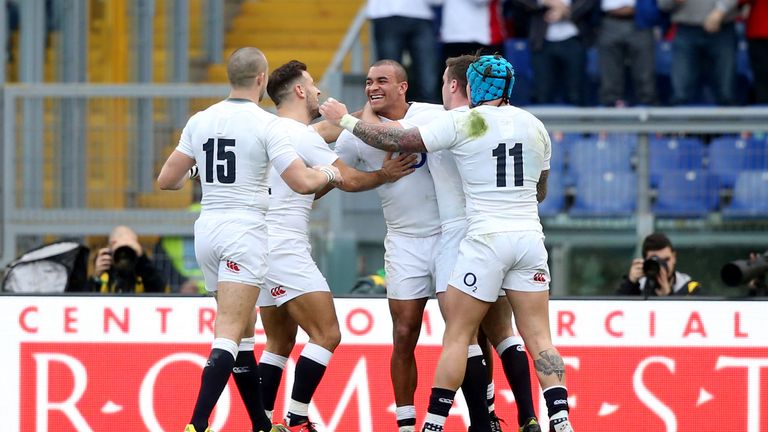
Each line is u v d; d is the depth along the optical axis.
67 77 44.22
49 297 30.17
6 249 41.44
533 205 25.77
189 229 41.38
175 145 41.72
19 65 43.94
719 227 42.72
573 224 43.00
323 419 29.92
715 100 43.28
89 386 30.08
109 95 41.62
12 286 34.19
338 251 41.12
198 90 41.66
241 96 25.62
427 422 25.38
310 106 27.62
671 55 44.31
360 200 42.06
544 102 43.66
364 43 47.06
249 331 26.23
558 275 43.00
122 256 34.16
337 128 27.56
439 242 26.97
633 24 42.94
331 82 42.69
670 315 29.89
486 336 27.94
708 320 29.86
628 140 42.81
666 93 45.38
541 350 25.52
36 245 41.53
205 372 24.75
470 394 26.55
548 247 43.12
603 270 42.91
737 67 44.78
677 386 29.83
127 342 30.14
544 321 25.73
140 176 41.69
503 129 25.47
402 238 27.20
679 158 42.72
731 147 42.69
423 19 41.94
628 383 29.84
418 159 26.83
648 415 29.81
